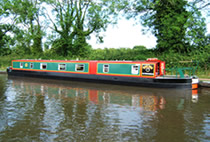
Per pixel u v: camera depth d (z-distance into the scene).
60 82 17.30
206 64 19.36
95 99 10.37
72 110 8.31
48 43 31.06
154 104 9.41
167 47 24.58
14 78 20.12
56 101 9.86
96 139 5.62
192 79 13.38
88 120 7.09
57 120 7.07
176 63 20.30
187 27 21.41
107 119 7.22
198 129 6.36
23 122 6.87
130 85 15.02
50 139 5.61
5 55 38.97
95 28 31.42
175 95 11.54
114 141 5.50
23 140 5.55
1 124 6.68
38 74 20.08
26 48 36.62
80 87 14.48
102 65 16.36
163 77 13.91
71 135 5.86
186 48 24.09
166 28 22.61
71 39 31.08
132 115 7.71
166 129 6.35
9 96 10.95
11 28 37.31
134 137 5.76
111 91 12.80
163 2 23.78
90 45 32.22
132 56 24.61
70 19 30.33
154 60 14.73
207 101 10.05
